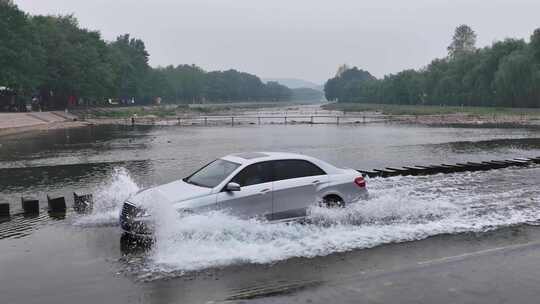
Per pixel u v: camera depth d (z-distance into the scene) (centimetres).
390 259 770
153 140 3725
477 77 10850
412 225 970
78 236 920
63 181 1644
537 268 718
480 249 820
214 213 880
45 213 1127
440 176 1645
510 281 668
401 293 630
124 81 12138
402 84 15850
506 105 9962
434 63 14712
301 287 657
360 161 2211
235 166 951
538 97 9244
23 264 762
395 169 1702
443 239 878
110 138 3981
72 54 9038
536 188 1390
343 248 827
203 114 11238
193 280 689
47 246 857
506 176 1634
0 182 1627
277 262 760
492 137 3922
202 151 2756
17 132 4856
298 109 17938
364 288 649
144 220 873
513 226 966
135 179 1677
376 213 1020
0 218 1075
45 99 9431
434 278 682
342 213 980
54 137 4125
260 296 627
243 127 5884
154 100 15700
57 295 640
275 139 3769
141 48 14988
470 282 665
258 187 923
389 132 4703
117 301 619
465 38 14938
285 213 939
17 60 7100
